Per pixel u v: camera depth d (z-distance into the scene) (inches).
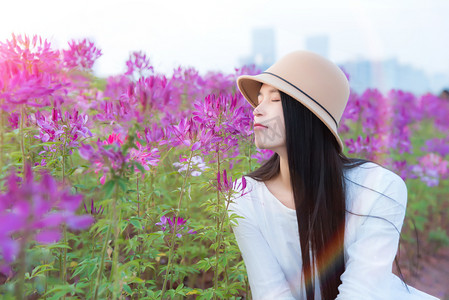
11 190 35.2
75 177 83.7
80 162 93.5
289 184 72.4
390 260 62.9
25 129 56.4
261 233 72.8
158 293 70.7
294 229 70.6
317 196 64.9
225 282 80.3
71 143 63.7
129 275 53.9
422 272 129.1
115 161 46.6
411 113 218.7
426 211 161.5
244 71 144.7
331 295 67.6
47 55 61.7
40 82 49.6
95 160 46.9
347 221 67.1
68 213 36.1
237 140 77.4
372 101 183.2
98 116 63.1
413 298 68.5
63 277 61.7
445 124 248.2
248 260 71.2
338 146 67.9
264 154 104.0
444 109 246.4
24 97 46.0
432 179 164.2
